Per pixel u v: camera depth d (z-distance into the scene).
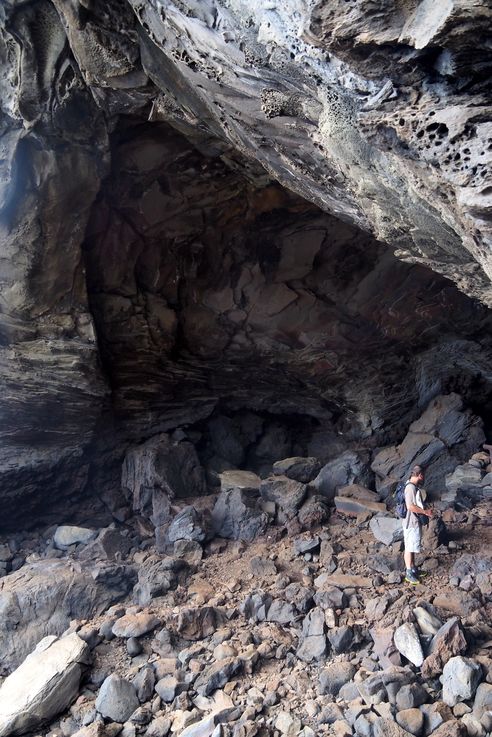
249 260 11.16
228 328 11.46
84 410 9.73
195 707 6.12
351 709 5.64
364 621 6.94
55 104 7.23
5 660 7.02
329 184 5.11
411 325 11.48
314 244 11.05
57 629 7.41
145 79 6.55
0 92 7.26
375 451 11.23
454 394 10.86
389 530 8.84
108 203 9.17
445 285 11.11
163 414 11.21
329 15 3.06
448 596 7.28
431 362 11.58
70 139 7.72
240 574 8.44
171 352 11.05
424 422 10.91
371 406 11.62
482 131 2.98
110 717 6.03
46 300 8.92
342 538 9.12
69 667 6.47
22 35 6.56
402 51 3.13
